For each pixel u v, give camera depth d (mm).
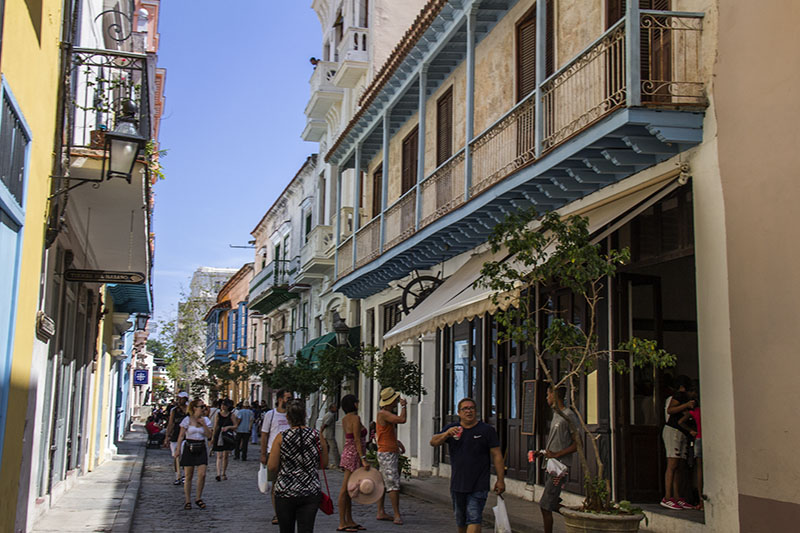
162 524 10680
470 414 7883
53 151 8234
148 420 29234
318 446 7188
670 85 9391
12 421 6945
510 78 14102
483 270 8617
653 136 9375
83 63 8680
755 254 8078
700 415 9062
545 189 11555
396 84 17906
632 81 9008
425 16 15828
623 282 10812
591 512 7445
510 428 13914
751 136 8250
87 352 17203
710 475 8555
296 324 34094
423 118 16312
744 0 8484
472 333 15820
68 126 8453
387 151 18688
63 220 8773
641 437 10578
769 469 7691
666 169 9633
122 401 36969
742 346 8180
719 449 8438
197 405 12523
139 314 27812
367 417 22391
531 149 11492
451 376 16953
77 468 15961
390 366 16969
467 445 7832
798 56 7656
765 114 8055
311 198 31266
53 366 11242
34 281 7586
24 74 6504
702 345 8812
